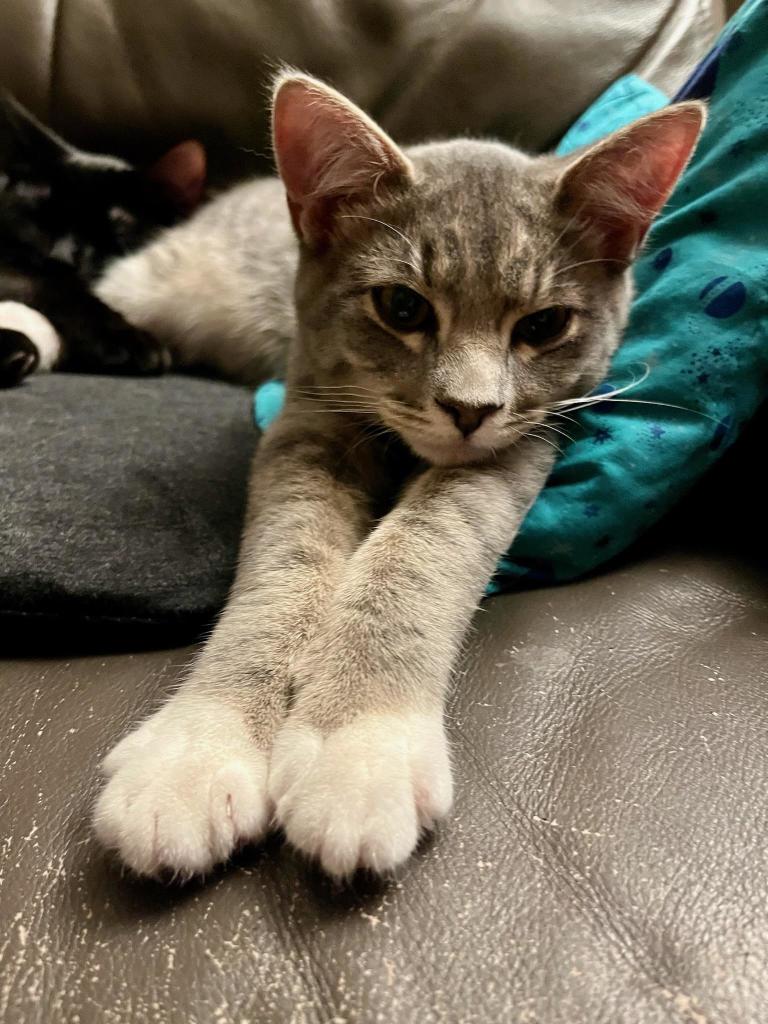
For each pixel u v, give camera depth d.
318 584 0.20
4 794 0.15
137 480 0.24
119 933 0.13
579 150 0.26
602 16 0.39
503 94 0.39
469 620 0.19
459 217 0.22
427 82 0.40
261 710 0.17
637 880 0.13
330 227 0.24
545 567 0.22
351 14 0.40
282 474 0.23
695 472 0.22
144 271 0.43
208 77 0.41
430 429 0.22
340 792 0.14
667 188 0.23
